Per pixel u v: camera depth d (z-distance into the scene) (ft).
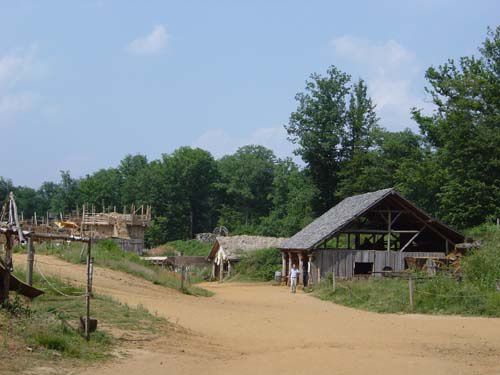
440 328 73.87
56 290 70.38
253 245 237.45
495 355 55.01
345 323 78.69
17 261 97.55
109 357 46.83
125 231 288.51
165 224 396.16
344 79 271.08
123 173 481.87
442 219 200.54
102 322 59.11
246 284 191.72
